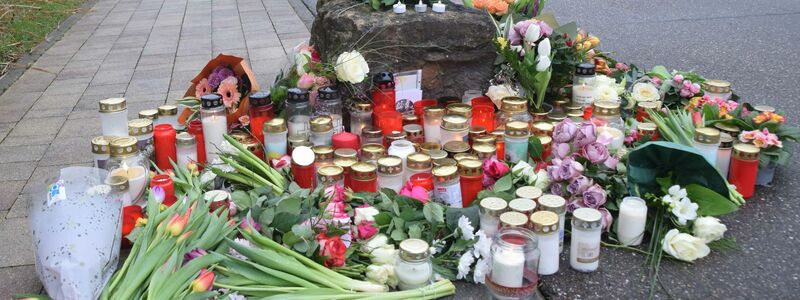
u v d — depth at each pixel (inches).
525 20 138.3
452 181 100.0
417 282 84.9
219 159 115.3
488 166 103.9
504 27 136.6
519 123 114.3
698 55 219.1
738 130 119.1
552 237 90.0
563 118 124.9
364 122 127.0
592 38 151.7
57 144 158.6
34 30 305.0
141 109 186.4
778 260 94.7
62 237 83.7
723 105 126.5
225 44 271.3
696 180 99.4
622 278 90.9
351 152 112.3
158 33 302.7
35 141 161.3
